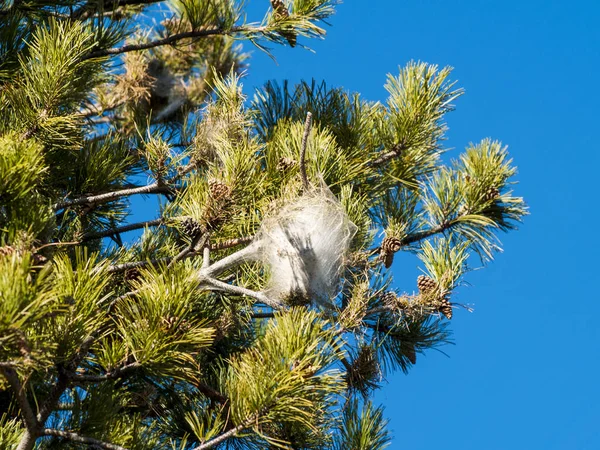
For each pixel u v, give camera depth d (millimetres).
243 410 3768
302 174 4375
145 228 5176
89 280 3590
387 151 5633
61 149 5168
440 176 5590
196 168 5020
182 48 7418
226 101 5020
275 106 5707
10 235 3627
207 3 5906
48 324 3434
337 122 5676
